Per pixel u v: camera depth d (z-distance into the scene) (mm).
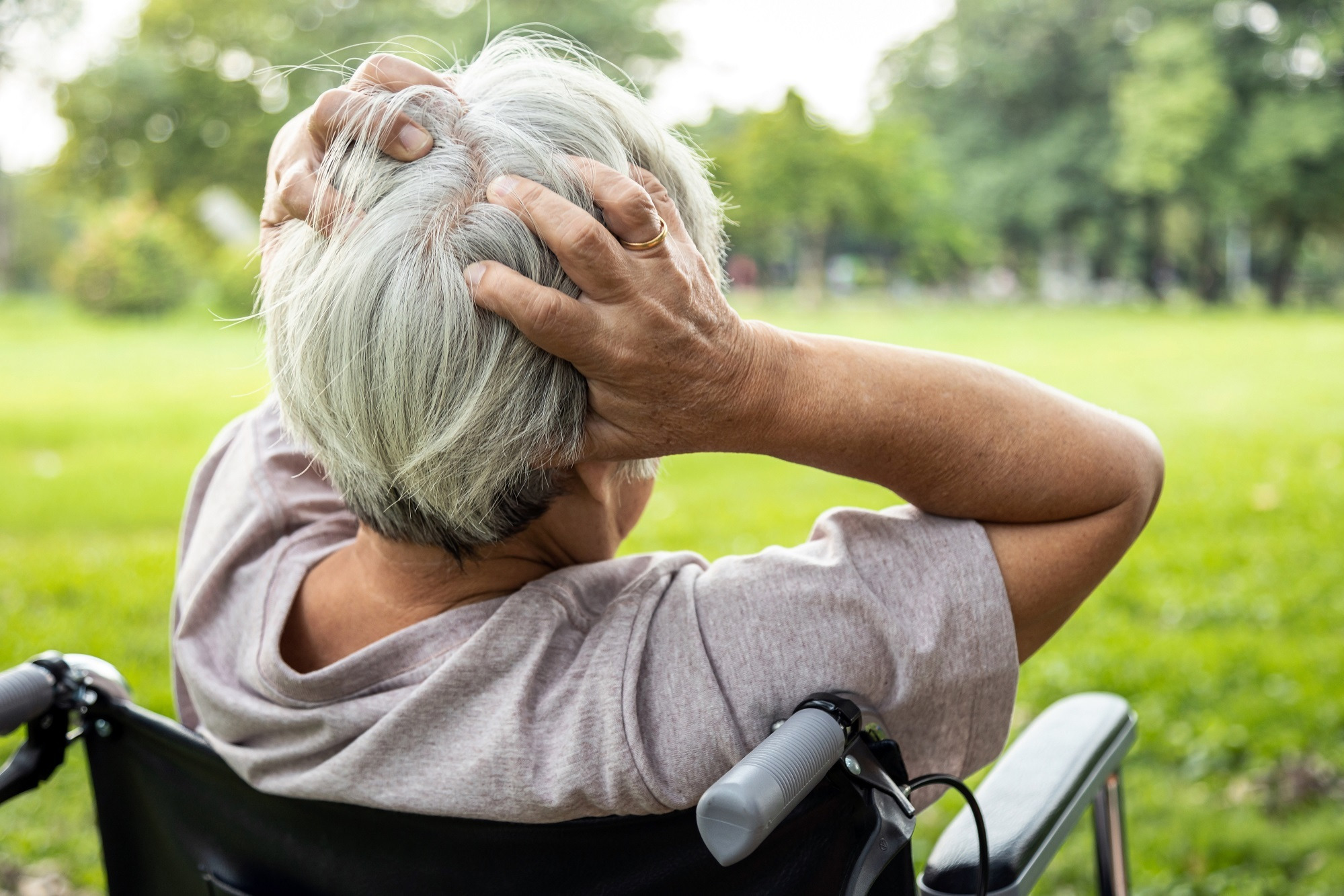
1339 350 14477
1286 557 4285
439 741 635
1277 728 2656
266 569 742
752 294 35594
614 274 526
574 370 575
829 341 630
